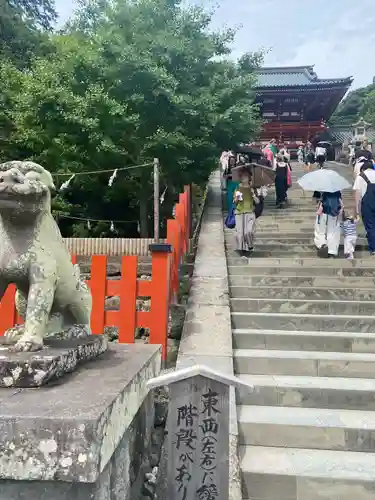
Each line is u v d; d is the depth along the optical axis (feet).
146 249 28.66
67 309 10.56
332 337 16.90
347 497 10.67
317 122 114.32
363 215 28.43
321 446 12.26
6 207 8.62
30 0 70.74
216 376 8.18
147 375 10.36
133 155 38.99
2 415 6.37
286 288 22.07
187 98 38.09
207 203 46.09
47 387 7.74
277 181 43.80
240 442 12.42
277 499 10.77
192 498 8.21
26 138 38.83
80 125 35.27
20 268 8.94
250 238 27.61
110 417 6.95
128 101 37.06
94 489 6.57
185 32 41.98
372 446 12.17
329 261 26.11
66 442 6.23
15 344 8.70
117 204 45.83
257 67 48.83
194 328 17.13
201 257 27.07
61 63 38.75
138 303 21.52
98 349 10.57
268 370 15.58
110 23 40.83
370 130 119.14
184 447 8.26
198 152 40.19
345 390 13.75
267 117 115.96
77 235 45.52
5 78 44.29
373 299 21.80
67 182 34.19
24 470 6.24
